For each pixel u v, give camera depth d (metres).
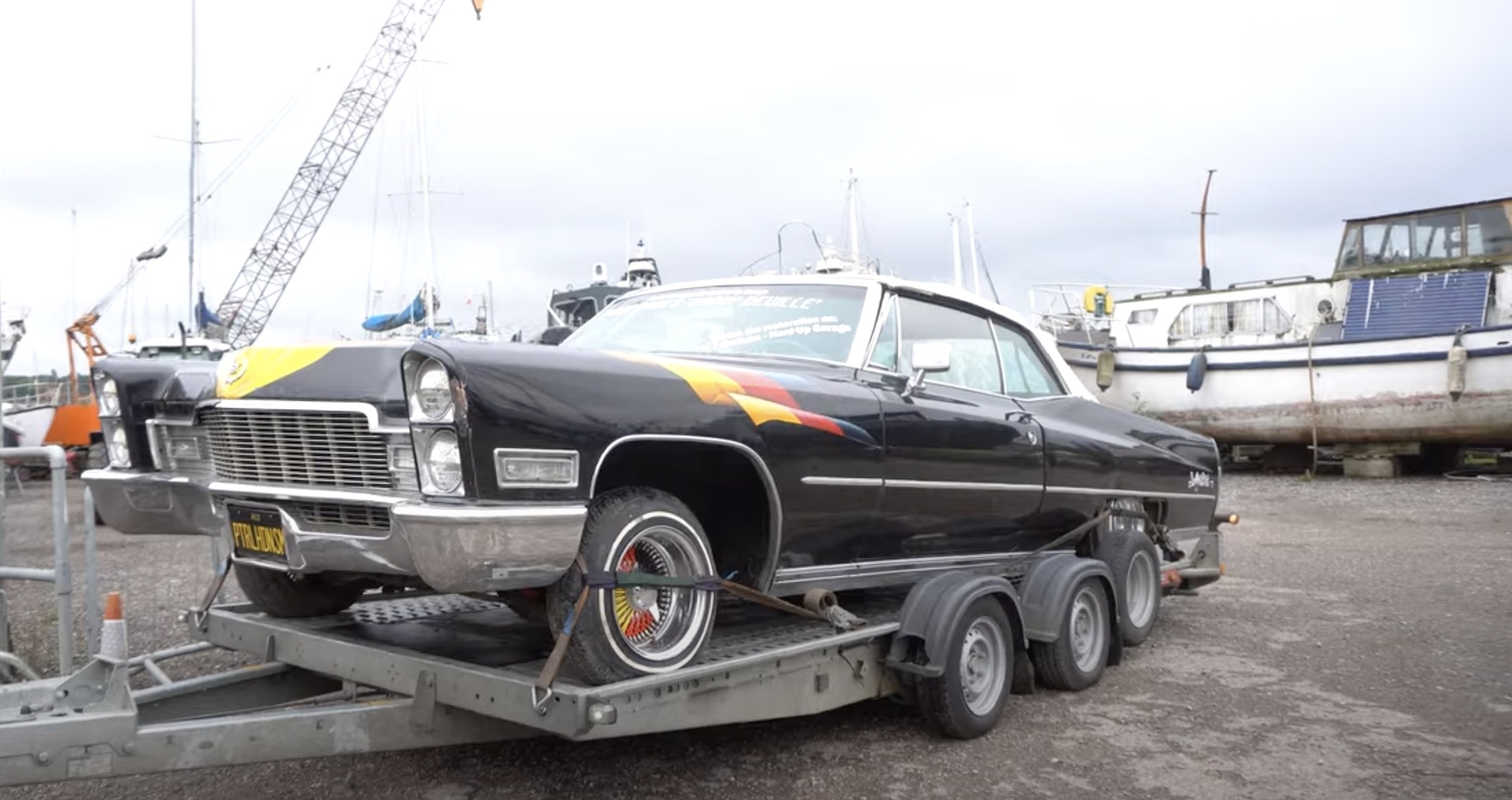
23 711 2.86
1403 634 6.64
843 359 4.59
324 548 3.43
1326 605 7.64
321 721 3.23
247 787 3.92
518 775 4.04
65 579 4.58
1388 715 4.94
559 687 3.14
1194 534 7.07
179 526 4.14
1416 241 18.91
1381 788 4.00
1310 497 15.80
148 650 5.92
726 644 3.98
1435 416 17.59
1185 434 6.86
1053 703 5.13
